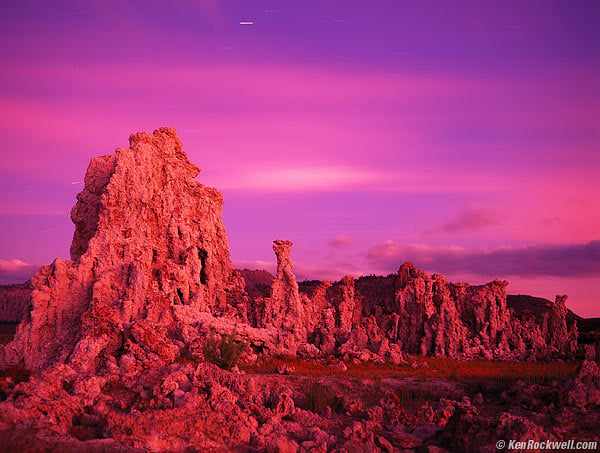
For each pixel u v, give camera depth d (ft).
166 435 96.27
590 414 107.24
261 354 179.93
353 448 100.63
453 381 155.84
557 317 243.40
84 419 101.76
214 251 205.98
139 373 122.42
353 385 146.61
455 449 101.81
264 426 104.47
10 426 95.40
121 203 180.04
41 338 162.81
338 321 218.18
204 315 181.06
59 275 166.91
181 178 202.28
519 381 137.08
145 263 179.42
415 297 223.30
